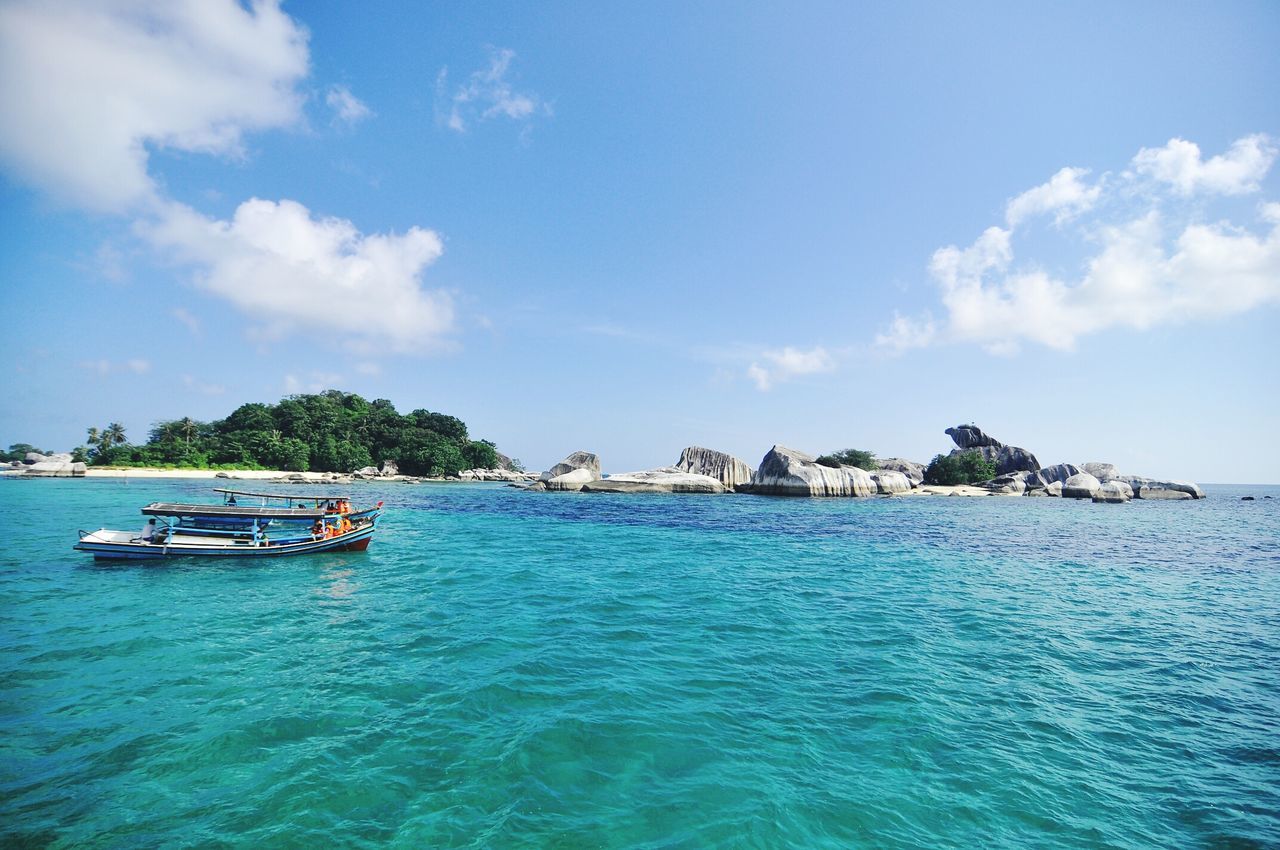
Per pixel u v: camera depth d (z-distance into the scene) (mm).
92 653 11867
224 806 6770
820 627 14281
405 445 123688
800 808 6895
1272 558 26578
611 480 69938
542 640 12906
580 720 8953
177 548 22281
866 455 95188
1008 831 6621
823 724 9016
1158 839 6539
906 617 15391
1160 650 13055
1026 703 10016
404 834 6328
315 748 8094
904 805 7023
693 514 43875
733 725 8914
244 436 111188
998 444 104125
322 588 18172
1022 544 30453
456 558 23969
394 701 9625
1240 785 7668
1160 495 78562
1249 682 11203
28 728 8578
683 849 6141
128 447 104625
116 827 6375
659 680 10641
